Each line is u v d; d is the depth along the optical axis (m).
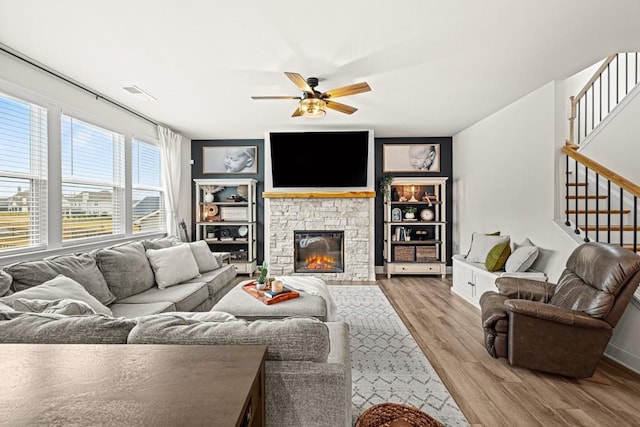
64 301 1.65
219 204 5.75
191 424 0.68
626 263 2.15
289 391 1.17
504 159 4.14
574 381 2.27
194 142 5.96
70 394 0.79
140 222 4.51
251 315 2.42
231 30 2.32
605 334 2.21
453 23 2.23
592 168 2.85
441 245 5.63
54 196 3.07
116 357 1.00
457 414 1.91
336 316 3.62
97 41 2.47
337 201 5.43
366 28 2.29
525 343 2.34
